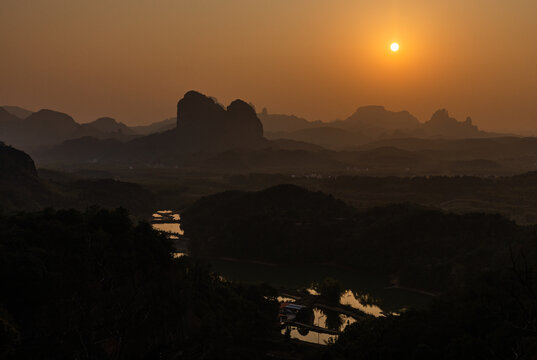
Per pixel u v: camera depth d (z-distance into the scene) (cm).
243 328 10781
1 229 8694
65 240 8838
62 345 6312
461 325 8550
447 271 17638
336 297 15650
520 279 2622
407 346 8569
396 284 18575
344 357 9244
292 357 10212
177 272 10244
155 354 7625
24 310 7150
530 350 3988
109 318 5931
